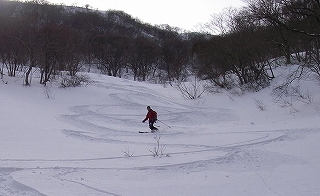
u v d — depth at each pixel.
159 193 6.72
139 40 68.38
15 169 7.78
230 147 11.84
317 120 16.48
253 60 27.47
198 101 27.69
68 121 18.09
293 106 21.12
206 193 6.78
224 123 20.95
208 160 9.68
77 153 10.45
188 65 60.31
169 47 69.19
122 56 62.09
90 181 7.33
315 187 6.98
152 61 65.19
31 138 12.52
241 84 28.41
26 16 29.98
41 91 24.58
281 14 24.52
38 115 18.05
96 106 23.38
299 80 23.92
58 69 30.12
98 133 15.62
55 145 11.68
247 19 29.80
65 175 7.66
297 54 28.31
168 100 28.03
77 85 27.80
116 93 27.66
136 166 8.91
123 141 13.65
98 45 62.28
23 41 26.05
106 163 9.20
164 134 15.88
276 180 7.63
